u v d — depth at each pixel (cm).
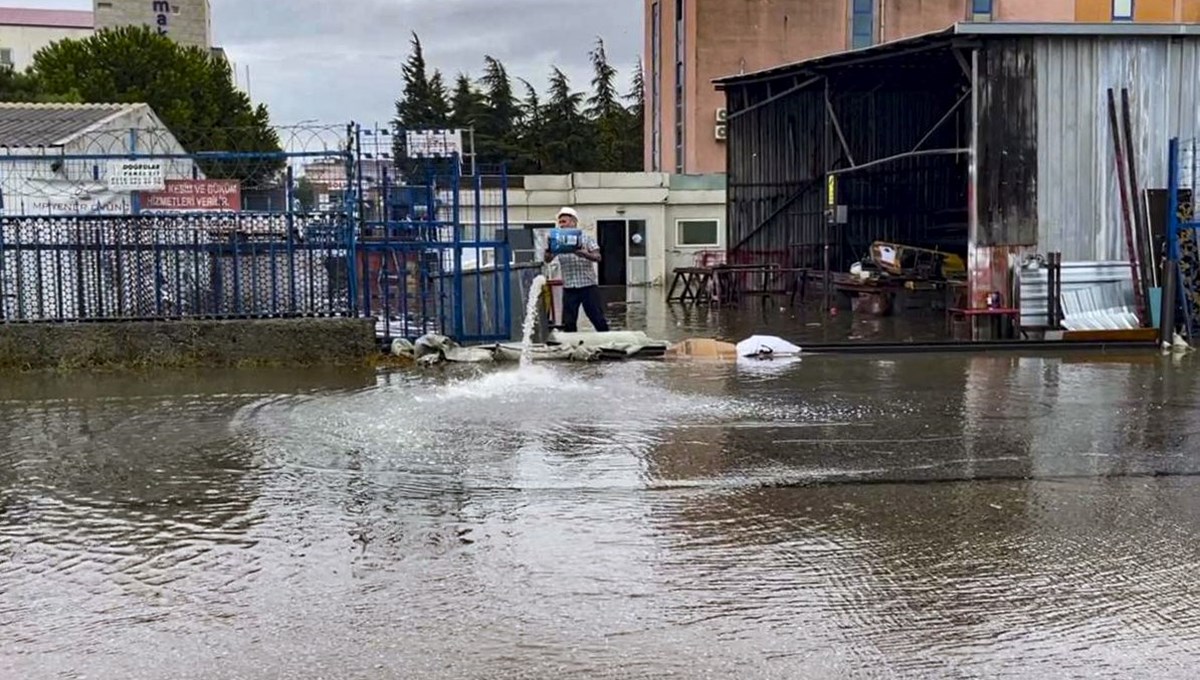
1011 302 1280
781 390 880
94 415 763
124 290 1008
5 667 349
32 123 1591
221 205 1033
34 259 995
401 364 1023
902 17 3120
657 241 2581
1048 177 1279
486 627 379
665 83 3375
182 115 3666
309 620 386
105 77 3703
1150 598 409
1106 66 1279
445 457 629
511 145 5438
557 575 432
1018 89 1272
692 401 824
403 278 1105
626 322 1567
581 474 589
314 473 593
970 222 1277
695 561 449
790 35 3080
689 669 347
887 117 1945
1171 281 1173
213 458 629
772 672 345
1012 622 387
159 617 390
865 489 562
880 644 367
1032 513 519
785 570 439
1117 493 555
